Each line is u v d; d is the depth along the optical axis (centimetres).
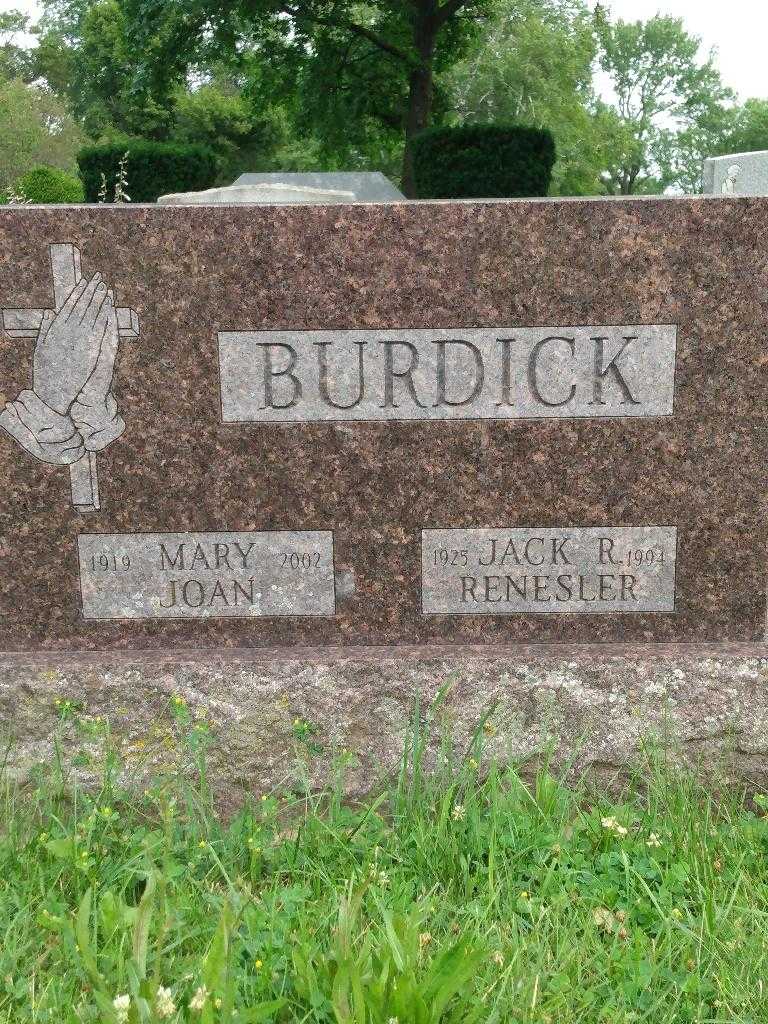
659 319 279
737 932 219
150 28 2008
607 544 292
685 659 282
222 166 3825
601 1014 195
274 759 283
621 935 222
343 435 286
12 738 282
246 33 2125
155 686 282
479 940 204
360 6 2211
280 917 218
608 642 296
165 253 275
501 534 291
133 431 285
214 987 180
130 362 282
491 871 224
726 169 894
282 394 284
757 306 278
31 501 289
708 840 254
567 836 257
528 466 288
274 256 275
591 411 285
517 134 1500
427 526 291
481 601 295
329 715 283
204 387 283
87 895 205
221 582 293
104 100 3797
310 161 3828
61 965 208
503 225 274
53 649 296
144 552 292
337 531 291
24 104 3600
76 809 265
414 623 296
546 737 283
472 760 263
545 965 207
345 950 189
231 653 290
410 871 243
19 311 279
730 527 291
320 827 254
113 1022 171
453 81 3067
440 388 283
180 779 274
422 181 1570
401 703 283
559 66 3206
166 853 231
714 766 282
